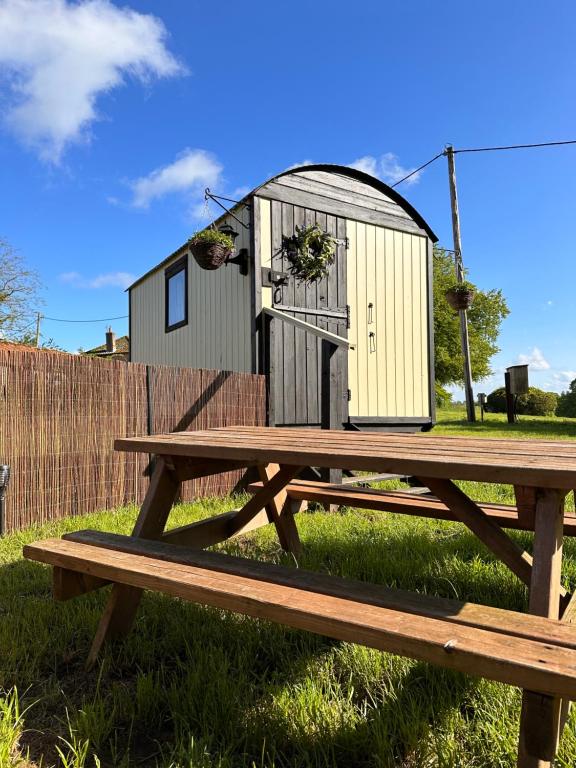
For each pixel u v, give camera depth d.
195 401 5.00
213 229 5.39
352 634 1.16
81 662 1.81
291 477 2.55
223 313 6.39
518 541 3.18
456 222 12.86
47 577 2.63
